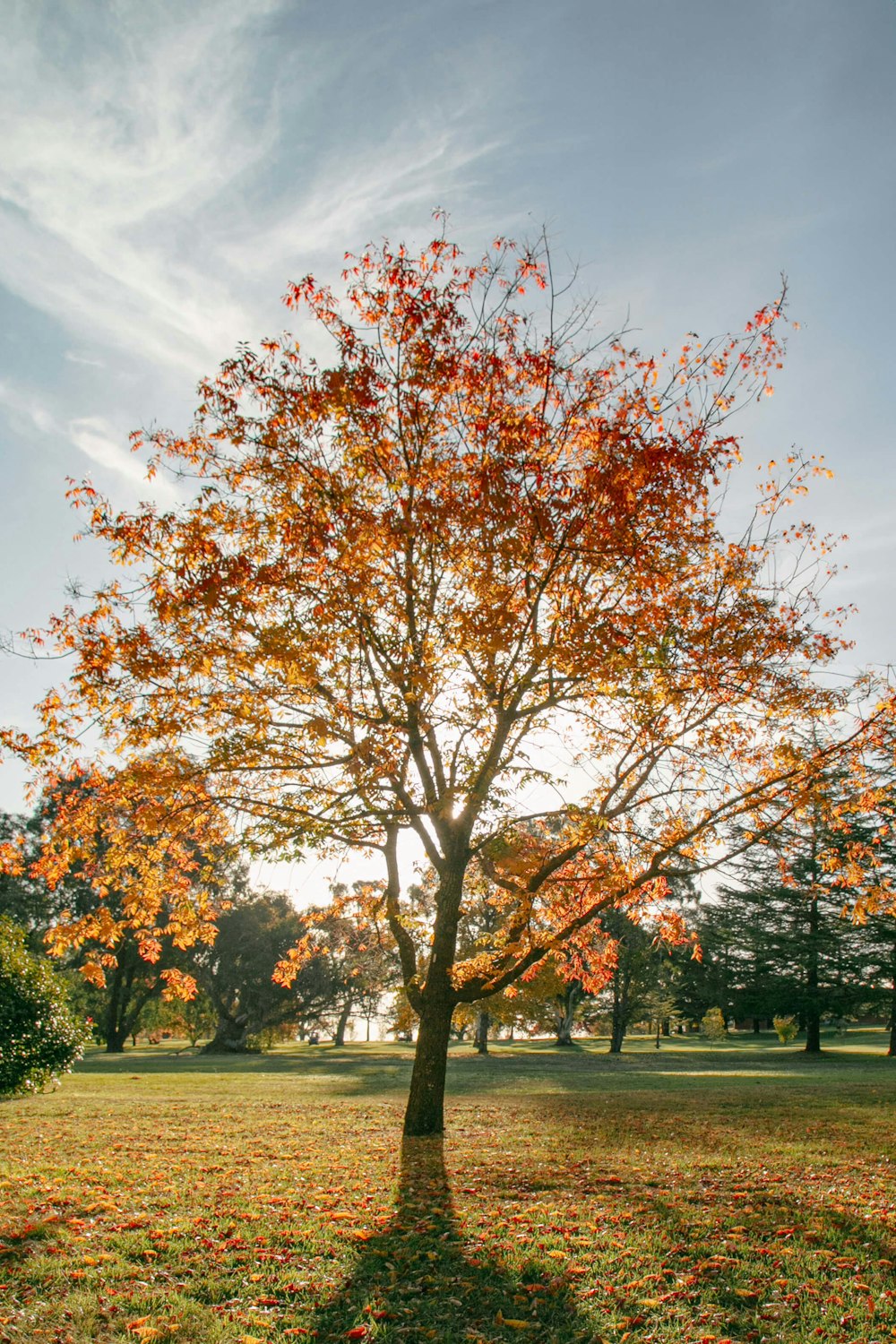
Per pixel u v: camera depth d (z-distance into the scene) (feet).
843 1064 120.57
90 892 156.76
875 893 41.60
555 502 36.47
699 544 39.83
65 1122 48.06
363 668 40.78
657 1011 171.73
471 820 42.06
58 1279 19.56
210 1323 17.19
